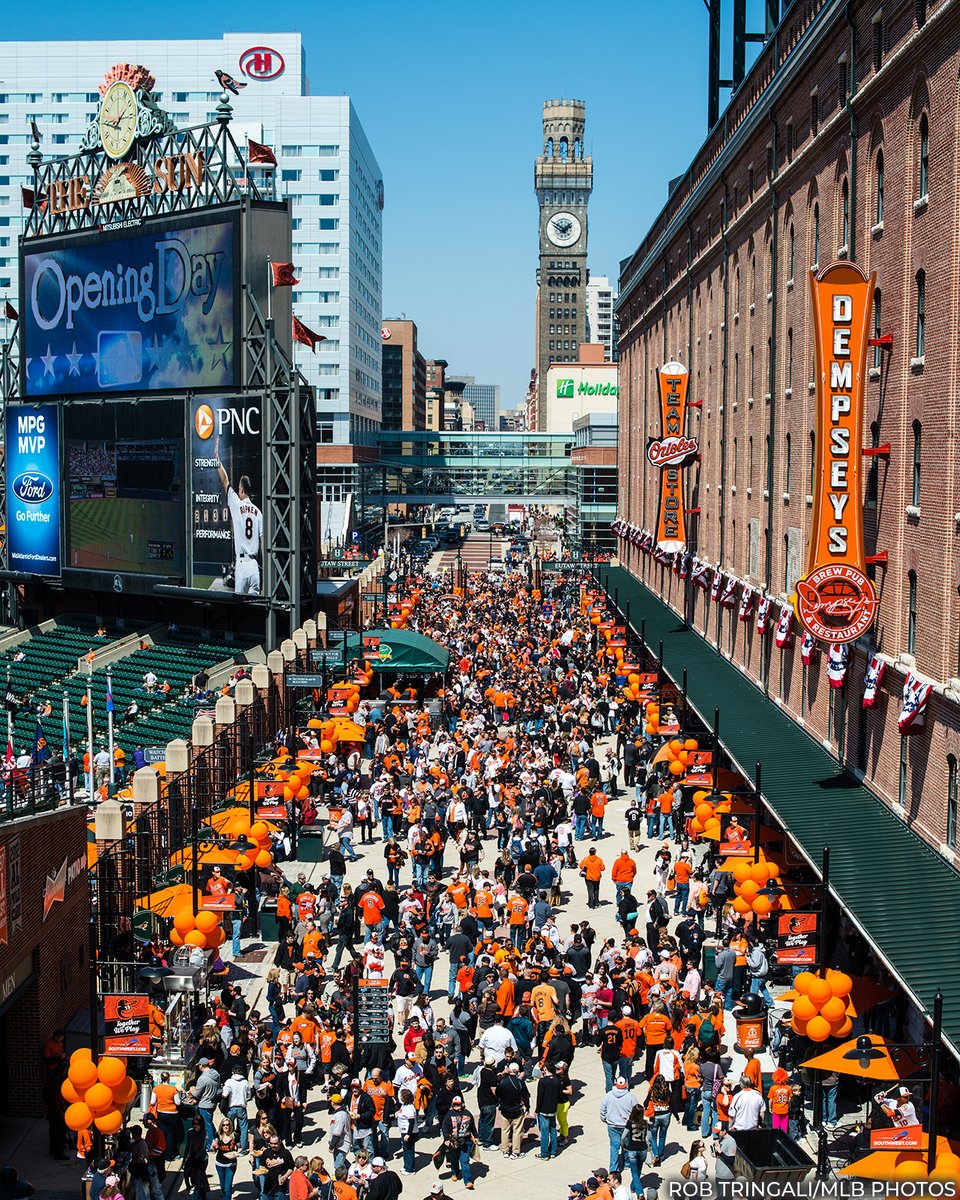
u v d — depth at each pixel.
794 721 43.47
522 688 65.56
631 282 98.38
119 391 73.00
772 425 48.09
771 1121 24.14
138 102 71.44
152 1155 23.14
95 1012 24.45
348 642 66.81
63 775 40.47
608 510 137.12
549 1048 25.45
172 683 65.38
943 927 24.83
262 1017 30.53
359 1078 26.70
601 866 39.66
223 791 45.53
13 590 82.94
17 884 26.31
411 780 48.97
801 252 43.44
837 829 31.23
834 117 37.94
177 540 69.19
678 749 41.72
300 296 156.75
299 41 161.50
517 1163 24.89
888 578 32.53
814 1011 23.80
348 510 142.88
